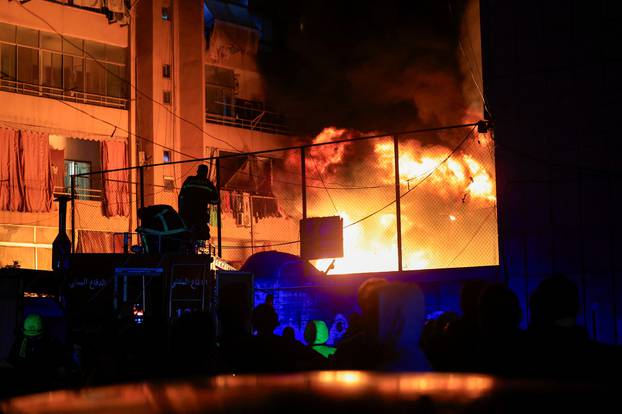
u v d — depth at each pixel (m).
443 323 5.62
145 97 35.25
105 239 33.16
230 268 17.98
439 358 4.55
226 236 36.22
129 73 35.06
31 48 32.53
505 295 4.02
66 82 33.41
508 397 1.27
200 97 36.31
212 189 15.51
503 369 3.86
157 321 6.11
